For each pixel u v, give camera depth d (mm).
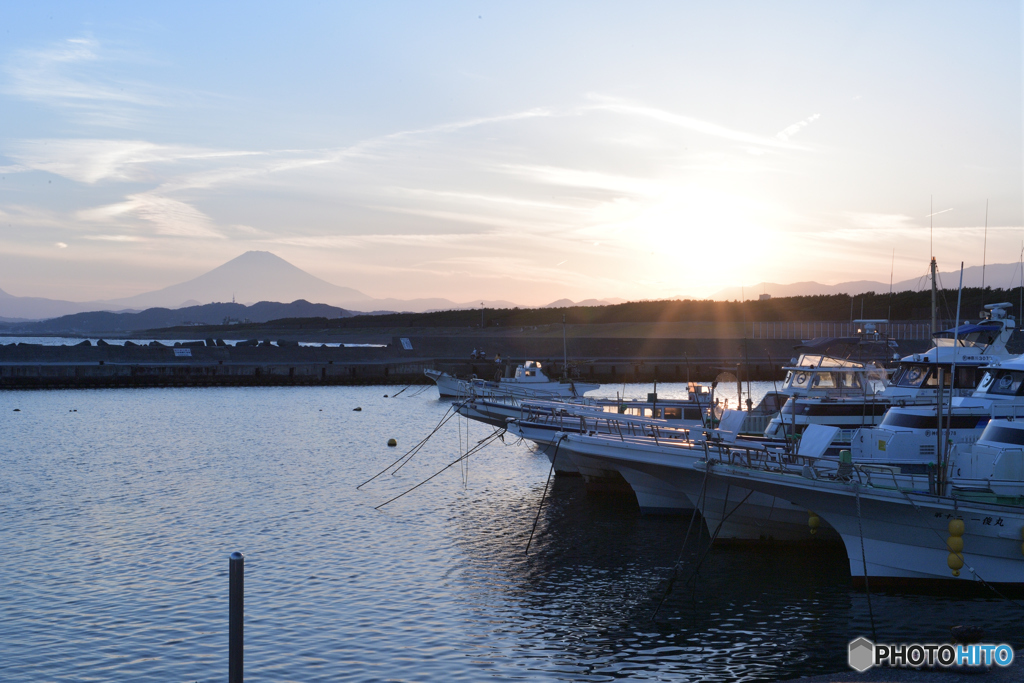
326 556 28812
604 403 47094
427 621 22672
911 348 118812
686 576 26359
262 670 19422
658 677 19156
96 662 19859
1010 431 24859
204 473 45000
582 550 29828
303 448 55156
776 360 135625
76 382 110688
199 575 26453
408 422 71938
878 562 24047
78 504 36719
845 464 23812
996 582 23031
